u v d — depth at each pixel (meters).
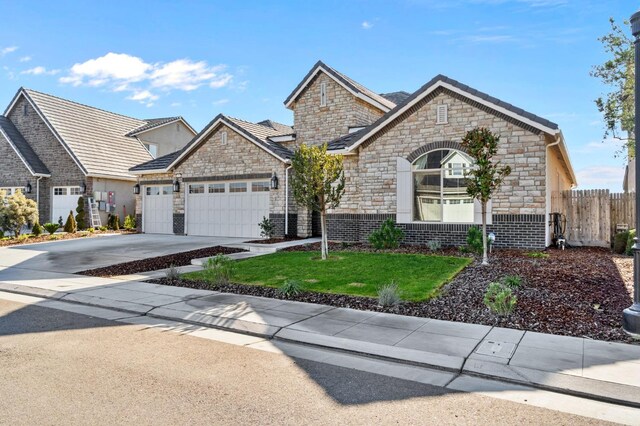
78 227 24.34
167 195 22.58
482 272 9.85
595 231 15.22
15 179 26.55
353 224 16.89
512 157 13.37
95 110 30.42
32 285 9.98
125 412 3.93
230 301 8.16
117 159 27.12
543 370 4.77
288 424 3.74
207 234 20.84
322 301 8.06
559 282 8.74
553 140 13.18
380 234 13.98
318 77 21.41
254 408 4.03
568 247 14.65
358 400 4.21
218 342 6.07
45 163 26.36
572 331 6.10
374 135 15.53
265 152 19.03
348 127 20.56
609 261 11.37
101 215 25.30
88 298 8.66
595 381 4.48
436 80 14.17
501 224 13.59
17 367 5.03
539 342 5.67
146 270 11.92
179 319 7.21
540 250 13.02
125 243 18.22
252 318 6.97
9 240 19.44
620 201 14.95
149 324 7.00
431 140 14.55
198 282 9.97
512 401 4.20
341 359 5.39
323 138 21.23
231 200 20.16
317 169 12.00
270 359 5.38
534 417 3.88
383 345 5.68
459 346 5.57
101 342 6.02
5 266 12.98
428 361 5.14
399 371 4.99
